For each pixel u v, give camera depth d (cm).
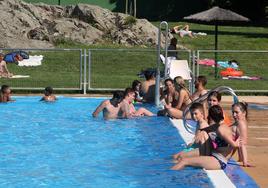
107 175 962
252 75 2803
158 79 1856
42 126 1471
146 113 1608
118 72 2766
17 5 3609
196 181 908
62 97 2086
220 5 5597
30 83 2380
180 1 5850
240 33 4731
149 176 949
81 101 2002
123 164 1040
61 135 1341
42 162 1057
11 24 3372
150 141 1261
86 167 1018
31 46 3244
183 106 1559
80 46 3481
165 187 884
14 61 2872
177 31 4325
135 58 2956
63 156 1109
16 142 1250
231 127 1032
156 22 5559
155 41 3678
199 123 1089
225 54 3362
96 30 3706
